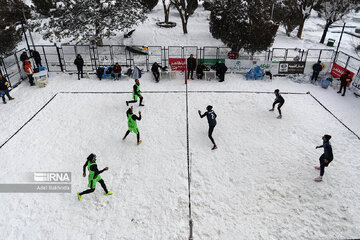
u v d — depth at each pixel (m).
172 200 8.59
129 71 17.20
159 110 13.68
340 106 14.27
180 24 25.98
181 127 12.34
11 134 11.87
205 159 10.38
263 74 17.09
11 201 8.59
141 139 11.52
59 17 18.88
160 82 16.69
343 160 10.26
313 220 7.89
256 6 18.23
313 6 25.77
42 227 7.75
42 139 11.54
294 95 15.34
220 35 19.17
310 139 11.52
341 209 8.21
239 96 15.12
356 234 7.45
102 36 19.14
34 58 17.34
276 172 9.73
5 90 14.12
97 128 12.28
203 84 16.53
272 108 13.61
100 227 7.75
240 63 17.72
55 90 15.70
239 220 7.91
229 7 18.38
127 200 8.62
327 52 22.50
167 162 10.23
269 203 8.48
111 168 9.95
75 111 13.61
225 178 9.48
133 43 21.56
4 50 19.16
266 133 11.96
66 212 8.23
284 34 26.92
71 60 19.72
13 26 20.03
